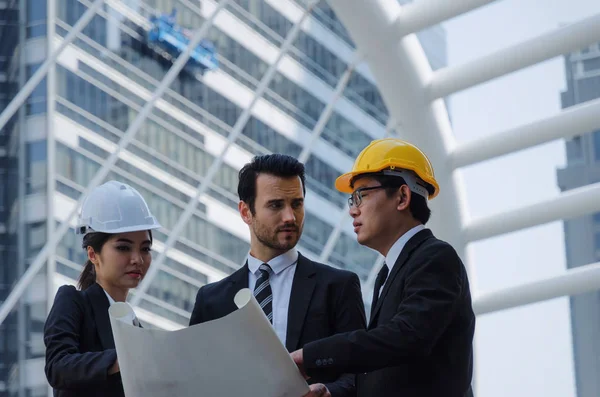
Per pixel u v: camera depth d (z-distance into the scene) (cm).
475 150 1248
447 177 1278
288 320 544
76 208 1334
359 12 1193
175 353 414
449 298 443
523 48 1144
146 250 552
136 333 415
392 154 481
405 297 450
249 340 412
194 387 417
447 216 1297
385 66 1230
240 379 417
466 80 1200
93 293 535
